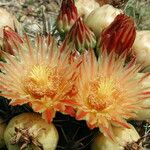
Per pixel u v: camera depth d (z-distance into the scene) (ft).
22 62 0.77
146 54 0.89
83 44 0.83
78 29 0.82
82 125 0.79
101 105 0.74
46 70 0.76
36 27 1.11
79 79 0.74
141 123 0.86
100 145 0.76
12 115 0.81
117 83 0.77
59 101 0.72
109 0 1.21
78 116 0.70
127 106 0.75
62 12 0.88
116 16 0.85
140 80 0.77
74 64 0.74
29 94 0.74
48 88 0.73
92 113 0.73
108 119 0.73
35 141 0.70
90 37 0.83
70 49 0.79
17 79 0.76
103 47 0.81
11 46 0.80
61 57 0.77
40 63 0.78
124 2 1.25
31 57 0.78
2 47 0.84
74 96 0.72
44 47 0.78
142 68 0.90
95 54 0.84
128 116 0.73
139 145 0.74
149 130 0.90
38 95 0.73
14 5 1.34
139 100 0.75
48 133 0.72
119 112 0.74
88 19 0.93
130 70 0.78
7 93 0.72
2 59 0.80
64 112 0.70
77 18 0.87
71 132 0.80
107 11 0.92
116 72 0.78
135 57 0.83
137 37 0.90
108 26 0.84
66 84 0.73
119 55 0.82
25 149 0.71
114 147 0.75
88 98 0.74
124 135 0.75
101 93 0.74
